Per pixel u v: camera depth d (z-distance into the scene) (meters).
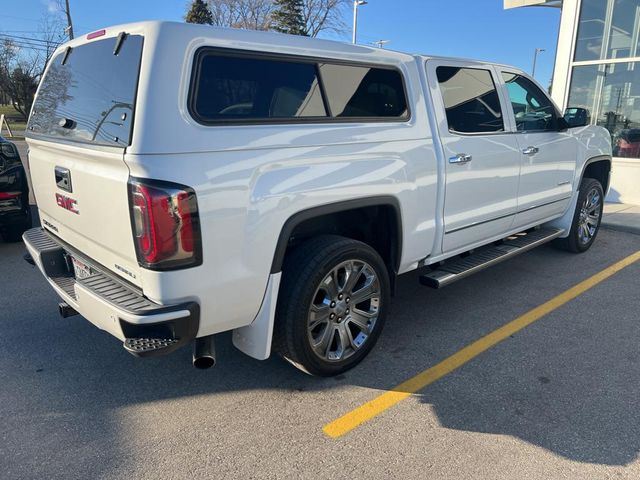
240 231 2.47
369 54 3.12
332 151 2.82
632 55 8.81
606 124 9.30
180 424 2.75
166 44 2.27
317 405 2.93
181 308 2.36
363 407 2.91
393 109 3.26
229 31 2.48
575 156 5.21
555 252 5.90
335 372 3.17
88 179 2.59
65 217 3.03
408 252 3.46
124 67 2.40
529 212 4.70
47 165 3.15
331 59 2.91
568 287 4.77
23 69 37.03
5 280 4.87
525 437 2.64
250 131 2.48
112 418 2.80
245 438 2.64
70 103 2.90
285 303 2.81
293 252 2.92
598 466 2.43
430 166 3.45
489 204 4.11
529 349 3.57
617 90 9.07
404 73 3.33
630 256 5.77
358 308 3.29
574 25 9.40
